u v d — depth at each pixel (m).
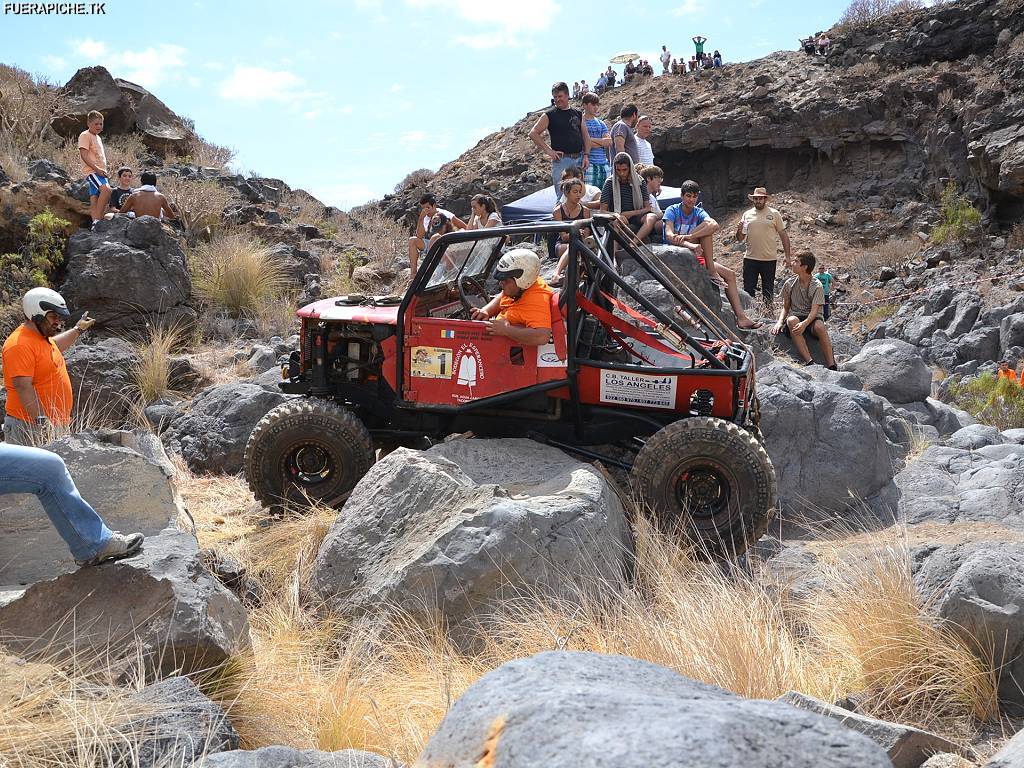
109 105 19.38
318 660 4.50
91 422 8.84
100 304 10.86
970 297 21.80
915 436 8.17
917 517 6.38
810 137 35.91
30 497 4.38
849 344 11.87
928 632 4.14
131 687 3.22
